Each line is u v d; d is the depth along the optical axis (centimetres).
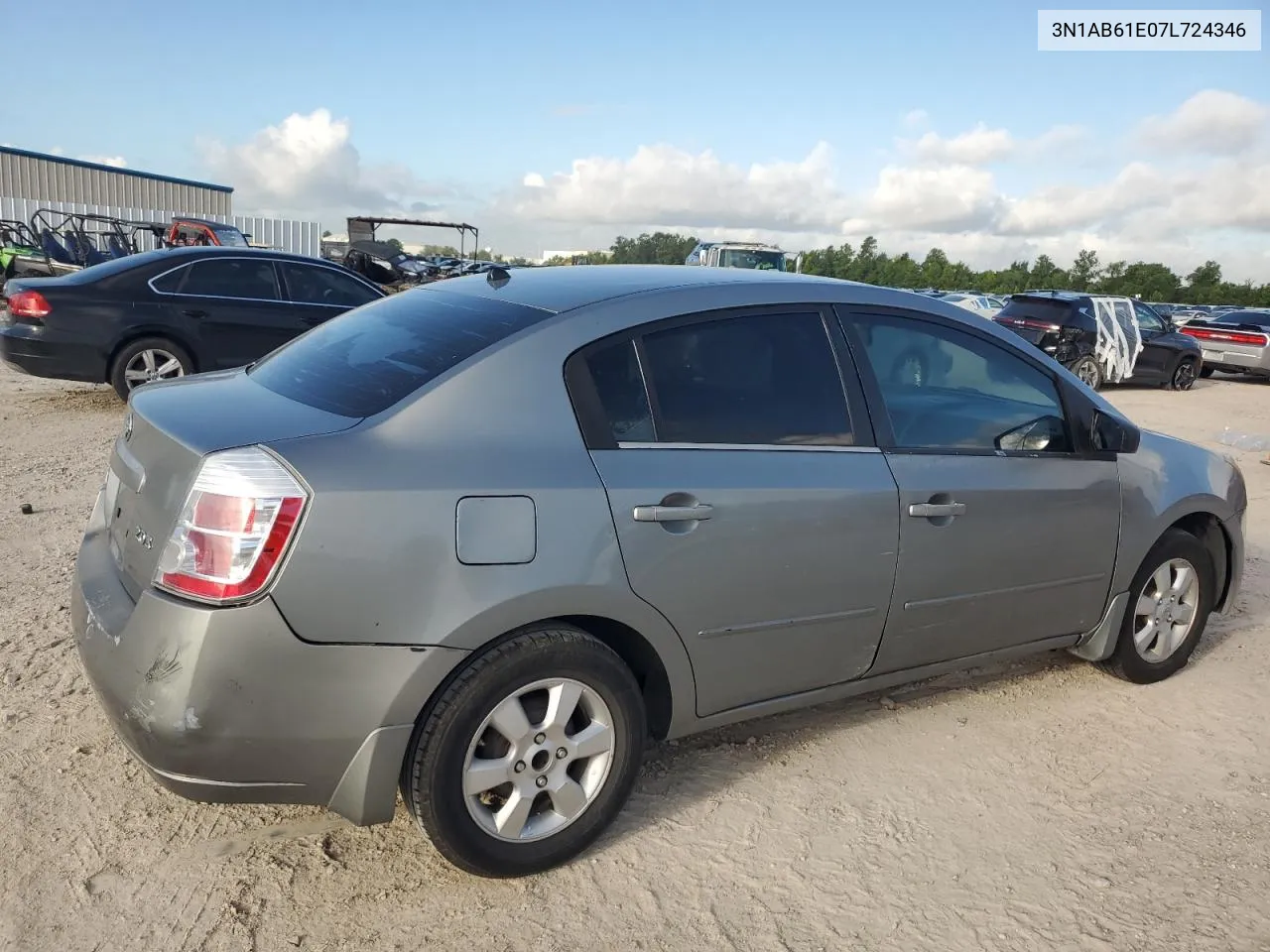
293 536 239
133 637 247
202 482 244
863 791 340
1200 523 461
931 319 366
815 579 319
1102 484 396
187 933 254
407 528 248
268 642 238
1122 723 404
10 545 529
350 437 255
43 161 3312
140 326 885
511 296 321
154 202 3741
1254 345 2033
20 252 1970
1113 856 311
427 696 255
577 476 275
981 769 361
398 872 284
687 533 291
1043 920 278
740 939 264
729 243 2389
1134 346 1742
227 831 298
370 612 246
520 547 262
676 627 294
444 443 262
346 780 255
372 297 1009
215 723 239
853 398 338
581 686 279
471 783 266
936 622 357
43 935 249
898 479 336
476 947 255
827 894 284
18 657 396
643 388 297
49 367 865
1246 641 505
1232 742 392
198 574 239
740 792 335
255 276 942
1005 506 363
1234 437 1184
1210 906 287
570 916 269
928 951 263
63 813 300
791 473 313
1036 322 1692
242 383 322
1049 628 398
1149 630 434
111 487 308
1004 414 377
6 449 764
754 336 324
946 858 305
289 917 262
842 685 346
